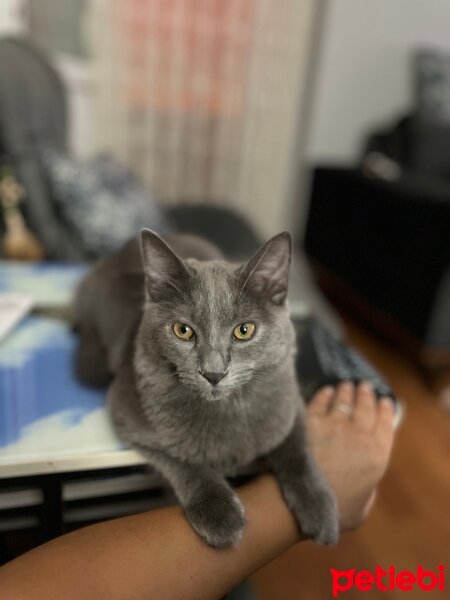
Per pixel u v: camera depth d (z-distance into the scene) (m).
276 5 0.99
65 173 0.68
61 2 0.88
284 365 0.31
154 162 1.05
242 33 1.00
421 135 0.99
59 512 0.28
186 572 0.21
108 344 0.37
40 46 0.86
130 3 0.90
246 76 1.04
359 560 0.52
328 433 0.30
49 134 0.73
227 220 0.83
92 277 0.42
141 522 0.23
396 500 0.59
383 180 0.91
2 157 0.67
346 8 1.03
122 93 0.96
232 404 0.29
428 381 0.84
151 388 0.29
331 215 1.05
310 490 0.27
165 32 0.94
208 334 0.29
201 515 0.24
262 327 0.30
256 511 0.26
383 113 1.17
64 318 0.42
